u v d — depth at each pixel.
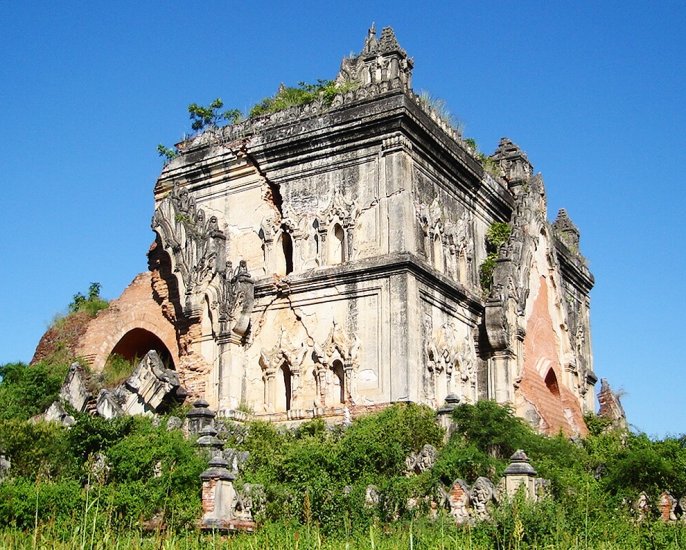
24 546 18.11
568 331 43.84
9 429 24.97
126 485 23.30
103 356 39.50
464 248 37.88
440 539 19.52
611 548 20.75
